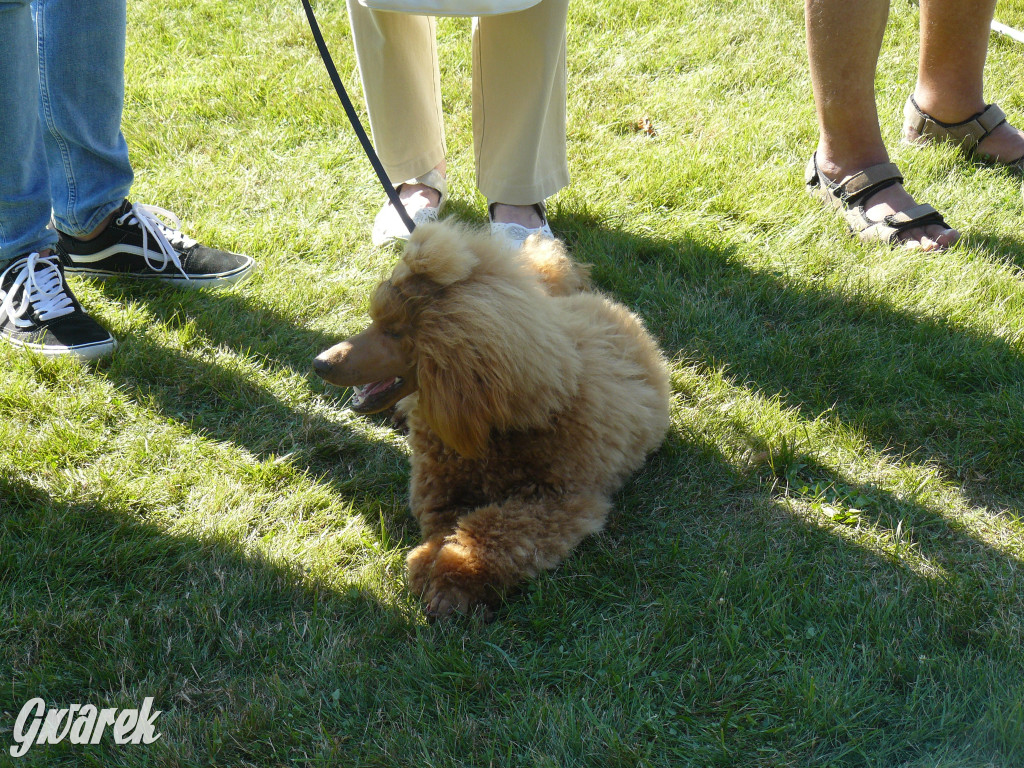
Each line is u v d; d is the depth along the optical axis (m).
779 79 5.09
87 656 1.99
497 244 2.14
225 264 3.46
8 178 2.89
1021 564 2.23
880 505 2.43
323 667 1.96
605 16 5.91
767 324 3.26
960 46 4.05
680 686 1.90
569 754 1.76
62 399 2.81
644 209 3.95
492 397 1.99
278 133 4.59
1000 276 3.36
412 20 3.47
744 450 2.65
